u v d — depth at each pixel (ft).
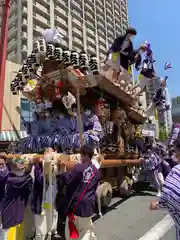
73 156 14.48
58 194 14.87
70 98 18.42
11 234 11.93
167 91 27.68
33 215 13.24
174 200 6.81
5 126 44.45
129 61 21.44
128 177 26.14
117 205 21.52
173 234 14.66
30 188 12.69
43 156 13.37
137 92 25.20
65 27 200.95
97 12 253.03
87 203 11.27
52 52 16.28
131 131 27.99
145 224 16.47
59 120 19.94
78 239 11.18
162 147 26.81
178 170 7.20
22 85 19.30
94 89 20.17
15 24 168.66
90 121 18.67
